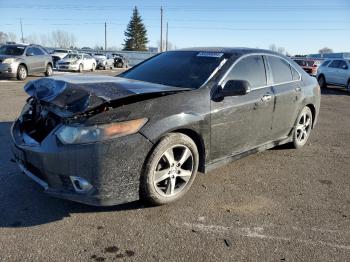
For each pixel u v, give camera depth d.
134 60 54.12
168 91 3.83
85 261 2.98
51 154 3.35
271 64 5.32
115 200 3.47
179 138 3.82
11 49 17.91
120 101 3.52
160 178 3.78
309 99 6.04
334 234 3.56
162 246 3.22
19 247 3.11
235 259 3.09
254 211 3.95
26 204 3.83
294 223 3.73
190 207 3.95
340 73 18.31
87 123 3.30
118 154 3.38
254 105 4.71
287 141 5.86
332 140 7.25
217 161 4.43
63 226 3.46
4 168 4.73
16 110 8.91
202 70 4.51
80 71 29.53
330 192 4.57
